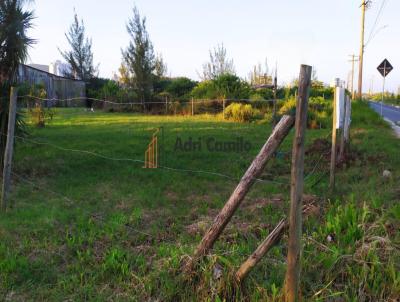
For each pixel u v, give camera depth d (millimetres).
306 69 2426
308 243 3564
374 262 3051
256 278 3113
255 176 2957
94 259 3750
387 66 22719
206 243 3150
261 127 14656
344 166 7664
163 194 6188
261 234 4152
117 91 26219
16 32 6824
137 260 3629
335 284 3027
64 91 29281
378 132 13305
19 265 3592
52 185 6566
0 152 6797
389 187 5602
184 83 28516
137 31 25297
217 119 18016
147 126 14695
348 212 4035
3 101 6723
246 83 22359
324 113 17078
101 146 10008
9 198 5832
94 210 5305
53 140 10727
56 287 3314
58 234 4418
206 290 2975
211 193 6211
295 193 2523
